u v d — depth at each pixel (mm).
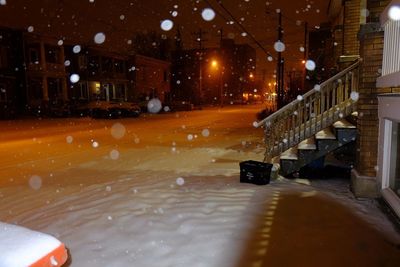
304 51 30344
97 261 3492
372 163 5285
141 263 3430
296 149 7488
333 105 6992
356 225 4250
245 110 42562
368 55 5184
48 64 32531
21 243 2457
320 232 4066
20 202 5520
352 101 6746
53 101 32344
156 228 4238
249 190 5801
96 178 7059
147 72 46000
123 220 4520
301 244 3773
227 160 9062
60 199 5590
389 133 4875
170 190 5898
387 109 4688
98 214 4773
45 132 16984
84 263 3459
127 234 4094
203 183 6371
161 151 10750
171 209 4895
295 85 47188
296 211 4754
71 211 4961
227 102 69625
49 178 7152
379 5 5105
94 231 4207
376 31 5066
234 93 77625
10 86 29547
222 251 3641
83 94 37719
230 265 3361
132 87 43219
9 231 2643
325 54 20250
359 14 10117
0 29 28688
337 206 4934
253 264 3373
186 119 26219
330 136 6730
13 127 20078
